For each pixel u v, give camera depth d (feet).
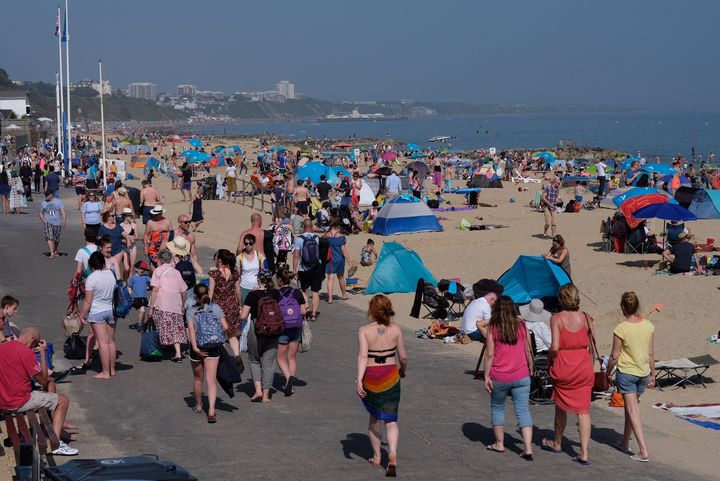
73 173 165.78
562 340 33.55
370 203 131.75
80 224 107.45
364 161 288.10
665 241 87.61
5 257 82.23
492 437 36.47
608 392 44.09
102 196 120.37
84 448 33.71
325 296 68.13
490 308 52.85
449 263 85.25
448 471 31.96
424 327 59.31
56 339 51.62
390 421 31.24
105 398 40.73
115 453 33.09
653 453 35.17
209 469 31.42
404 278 70.08
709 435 37.73
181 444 34.40
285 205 115.24
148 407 39.42
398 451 34.24
